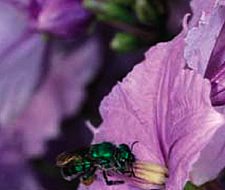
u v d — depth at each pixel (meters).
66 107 0.28
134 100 0.17
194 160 0.16
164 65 0.17
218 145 0.16
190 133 0.16
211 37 0.16
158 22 0.23
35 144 0.29
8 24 0.29
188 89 0.16
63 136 0.28
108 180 0.18
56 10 0.25
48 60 0.29
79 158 0.17
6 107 0.29
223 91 0.16
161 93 0.17
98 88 0.28
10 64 0.29
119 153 0.17
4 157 0.29
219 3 0.16
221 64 0.16
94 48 0.28
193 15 0.17
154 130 0.17
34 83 0.29
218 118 0.16
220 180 0.20
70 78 0.28
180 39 0.16
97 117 0.28
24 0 0.27
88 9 0.23
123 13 0.23
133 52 0.26
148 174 0.17
